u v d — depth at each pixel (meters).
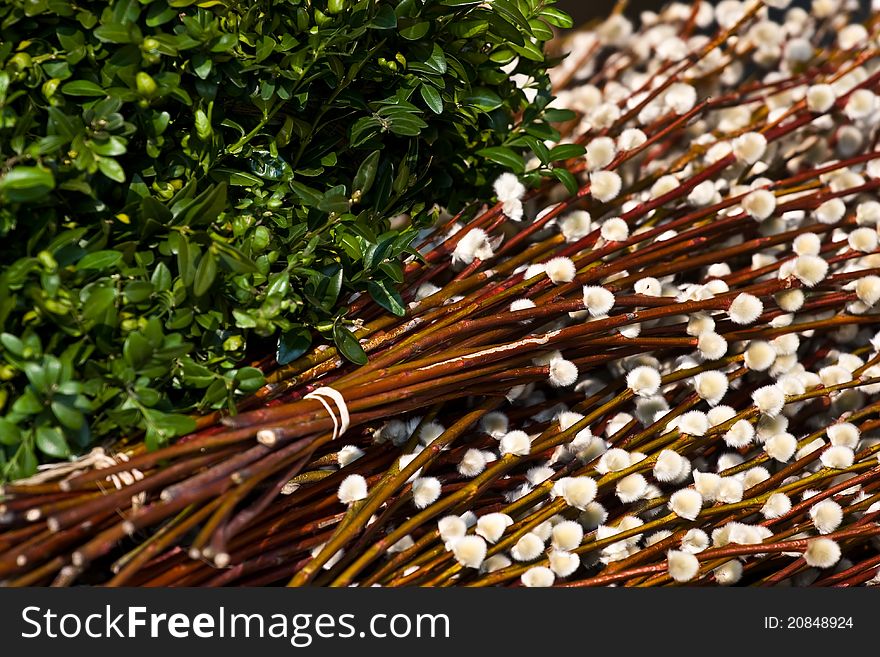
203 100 0.89
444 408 0.96
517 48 0.96
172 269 0.89
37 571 0.83
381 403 0.90
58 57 0.87
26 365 0.83
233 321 0.90
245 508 0.88
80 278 0.86
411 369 0.91
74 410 0.84
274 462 0.86
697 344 0.95
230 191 0.92
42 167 0.84
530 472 0.94
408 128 0.92
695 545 0.92
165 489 0.85
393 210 0.97
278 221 0.91
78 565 0.81
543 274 0.95
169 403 0.87
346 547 0.90
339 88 0.92
